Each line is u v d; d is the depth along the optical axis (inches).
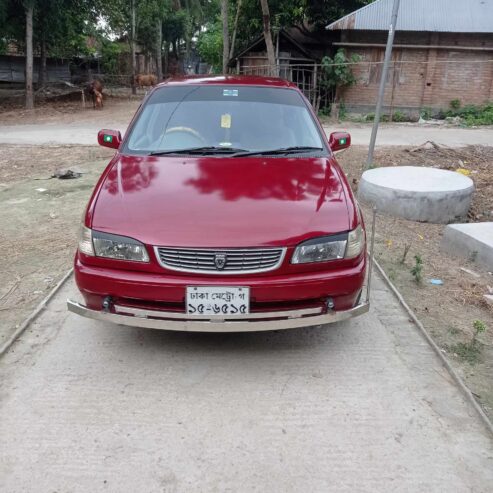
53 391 115.6
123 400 112.7
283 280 111.6
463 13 673.0
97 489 90.0
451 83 686.5
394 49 683.4
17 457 96.7
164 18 1347.2
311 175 137.0
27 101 765.3
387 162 358.9
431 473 93.7
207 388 116.8
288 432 103.6
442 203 242.4
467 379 121.9
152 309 114.0
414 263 193.0
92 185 300.5
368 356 129.9
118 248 113.7
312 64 717.9
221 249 110.0
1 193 284.2
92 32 1042.1
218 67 949.2
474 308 160.7
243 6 769.6
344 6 759.7
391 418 107.7
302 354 130.5
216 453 98.1
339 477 92.6
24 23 821.9
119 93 1106.7
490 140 486.9
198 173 135.5
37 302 157.5
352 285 116.3
